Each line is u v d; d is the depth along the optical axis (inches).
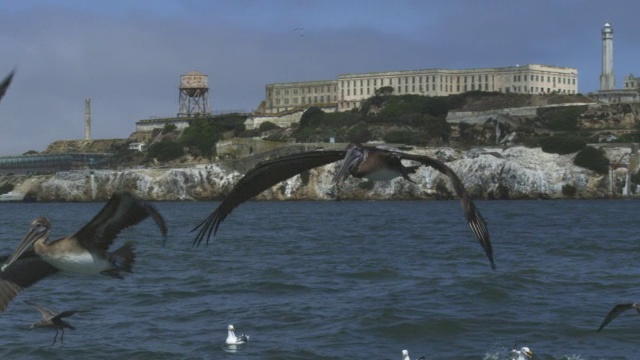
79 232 463.2
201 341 1370.6
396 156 371.9
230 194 379.6
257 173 382.9
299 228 4434.1
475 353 1282.0
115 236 461.1
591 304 1669.5
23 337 1391.5
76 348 1317.7
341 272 2274.9
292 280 2110.0
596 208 6363.2
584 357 1238.3
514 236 3659.0
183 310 1660.9
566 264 2433.6
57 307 1689.2
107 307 1700.3
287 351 1295.5
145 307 1705.2
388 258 2682.1
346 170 384.2
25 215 6569.9
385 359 1251.8
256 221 5167.3
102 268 465.7
